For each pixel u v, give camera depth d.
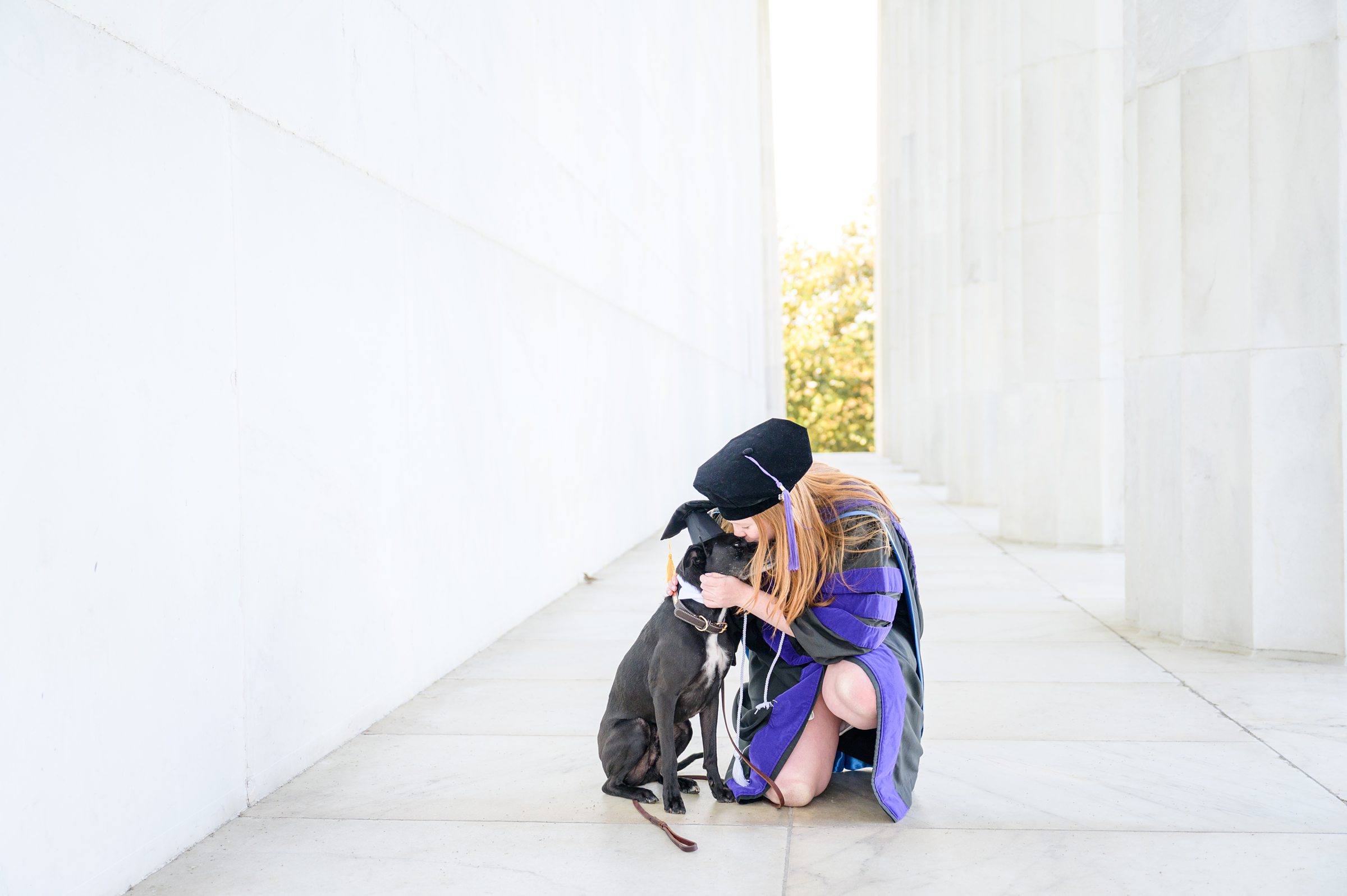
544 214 7.33
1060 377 9.80
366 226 4.40
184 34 3.12
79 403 2.62
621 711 3.39
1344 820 3.16
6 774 2.38
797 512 3.13
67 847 2.56
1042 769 3.68
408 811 3.36
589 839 3.11
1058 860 2.89
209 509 3.19
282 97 3.70
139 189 2.88
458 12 5.63
